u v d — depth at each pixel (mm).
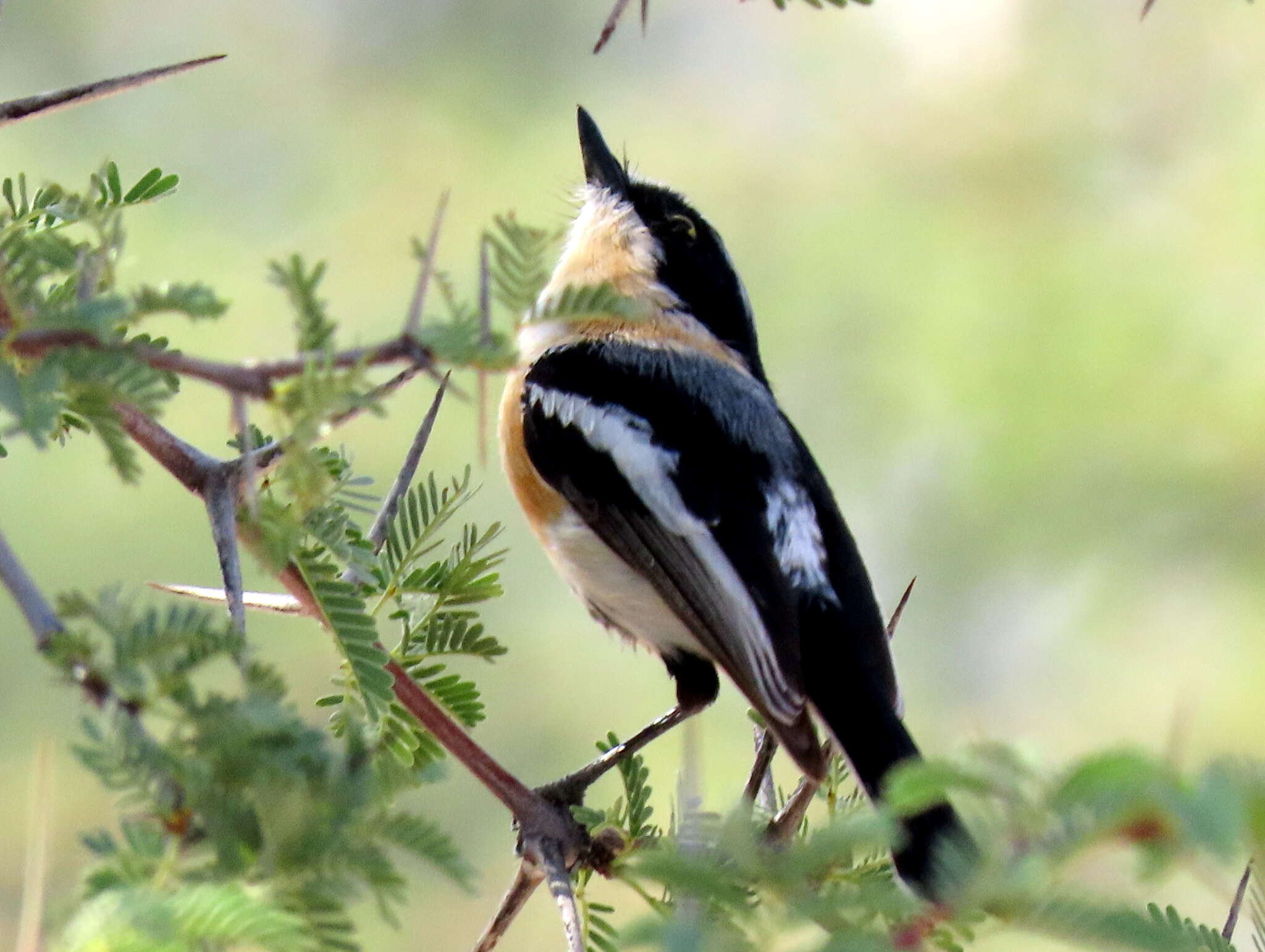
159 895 3055
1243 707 12133
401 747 4922
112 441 3795
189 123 14070
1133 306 12609
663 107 14461
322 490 3727
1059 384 12461
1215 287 12688
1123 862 3156
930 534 12734
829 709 7066
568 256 9328
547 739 12234
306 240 13797
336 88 14336
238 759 3285
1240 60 13500
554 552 7914
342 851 3301
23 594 3316
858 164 13969
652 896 5219
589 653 12523
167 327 12812
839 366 13141
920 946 2949
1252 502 12242
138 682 3287
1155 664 12383
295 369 3459
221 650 3359
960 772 2924
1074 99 13719
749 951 2994
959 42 14117
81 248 4148
